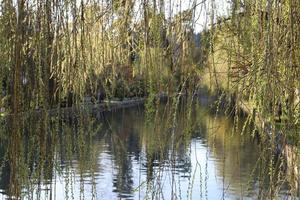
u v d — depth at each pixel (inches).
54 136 96.0
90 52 98.3
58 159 96.4
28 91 95.0
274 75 91.6
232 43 95.3
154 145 94.3
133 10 97.1
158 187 94.3
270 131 91.9
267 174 91.7
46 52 95.3
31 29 95.1
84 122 98.0
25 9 94.9
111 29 99.0
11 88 93.9
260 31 94.1
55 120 96.0
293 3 92.0
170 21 95.3
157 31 95.0
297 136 91.0
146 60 95.6
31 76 95.0
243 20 94.9
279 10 92.5
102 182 305.9
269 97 91.6
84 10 97.0
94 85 99.0
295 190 88.8
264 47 92.5
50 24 95.5
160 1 95.1
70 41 96.4
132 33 97.9
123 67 99.2
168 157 94.2
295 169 89.6
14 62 93.5
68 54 96.5
